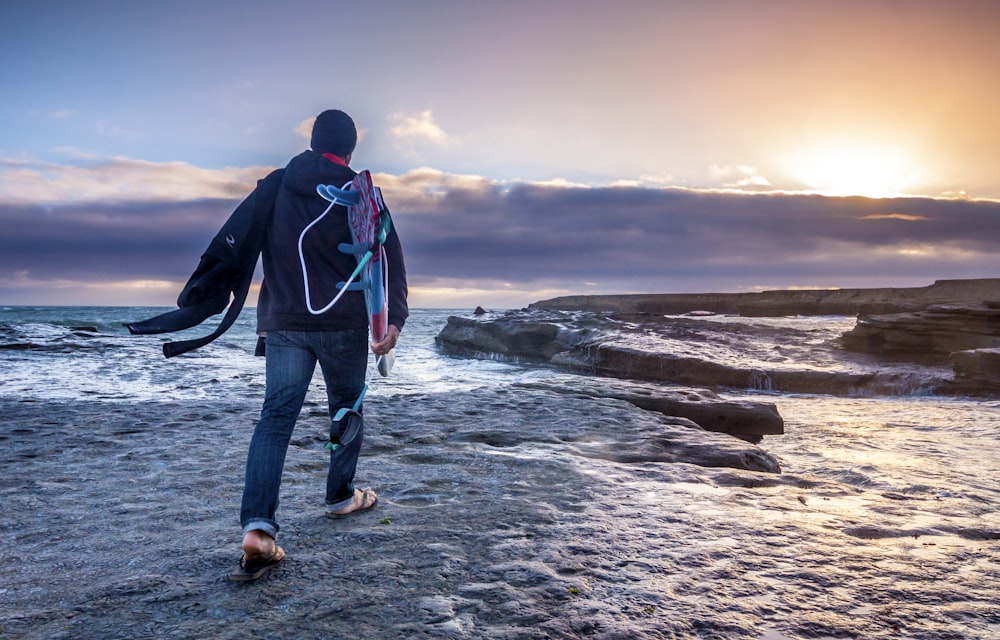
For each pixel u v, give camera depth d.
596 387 8.84
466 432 6.02
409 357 27.00
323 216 2.83
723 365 18.45
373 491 3.87
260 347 3.12
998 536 3.56
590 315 28.91
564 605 2.45
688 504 3.84
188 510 3.71
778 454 7.49
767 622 2.35
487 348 26.70
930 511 4.13
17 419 6.77
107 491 4.12
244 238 2.81
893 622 2.36
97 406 7.74
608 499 3.91
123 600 2.49
